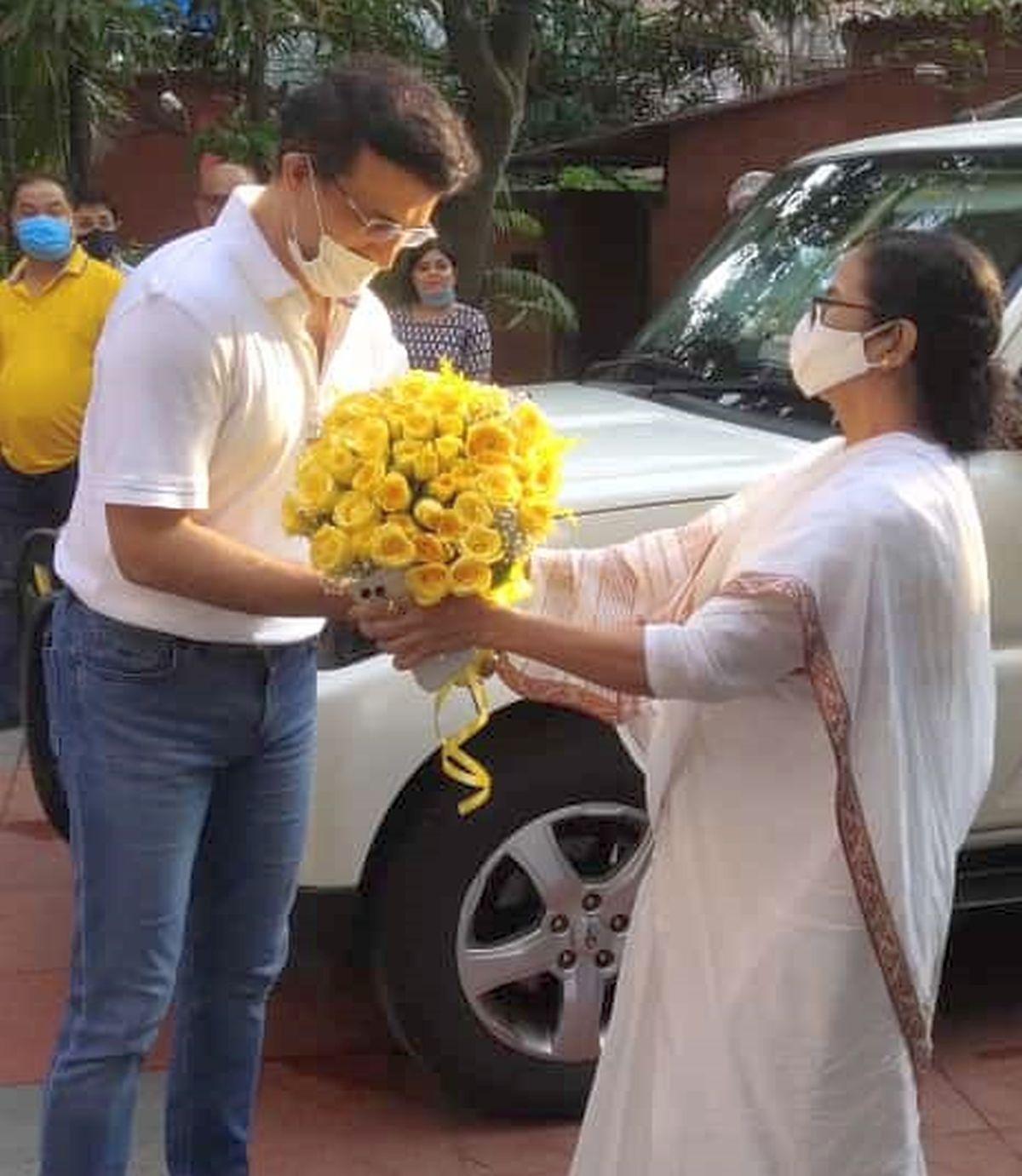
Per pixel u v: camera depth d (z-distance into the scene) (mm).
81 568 2701
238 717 2748
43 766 3744
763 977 2455
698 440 4047
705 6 11414
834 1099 2439
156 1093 3822
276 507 2723
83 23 7430
